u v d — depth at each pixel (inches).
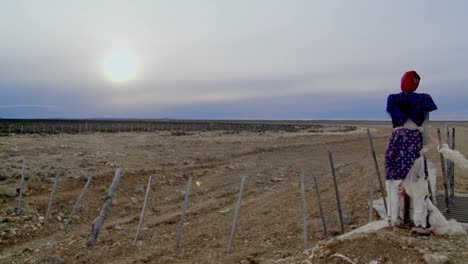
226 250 290.2
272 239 313.3
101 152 741.9
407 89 238.8
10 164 548.1
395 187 239.1
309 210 400.2
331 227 335.0
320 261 203.8
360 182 554.6
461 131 2026.3
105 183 488.4
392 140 241.8
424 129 238.4
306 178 610.2
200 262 268.4
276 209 414.6
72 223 363.9
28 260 274.2
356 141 1370.6
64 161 603.2
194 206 434.3
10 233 321.4
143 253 289.4
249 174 625.9
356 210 388.2
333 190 504.7
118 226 353.7
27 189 431.8
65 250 293.9
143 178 536.7
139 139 1178.0
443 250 198.5
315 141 1331.2
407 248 200.7
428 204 235.8
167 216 392.5
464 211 282.7
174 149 898.7
